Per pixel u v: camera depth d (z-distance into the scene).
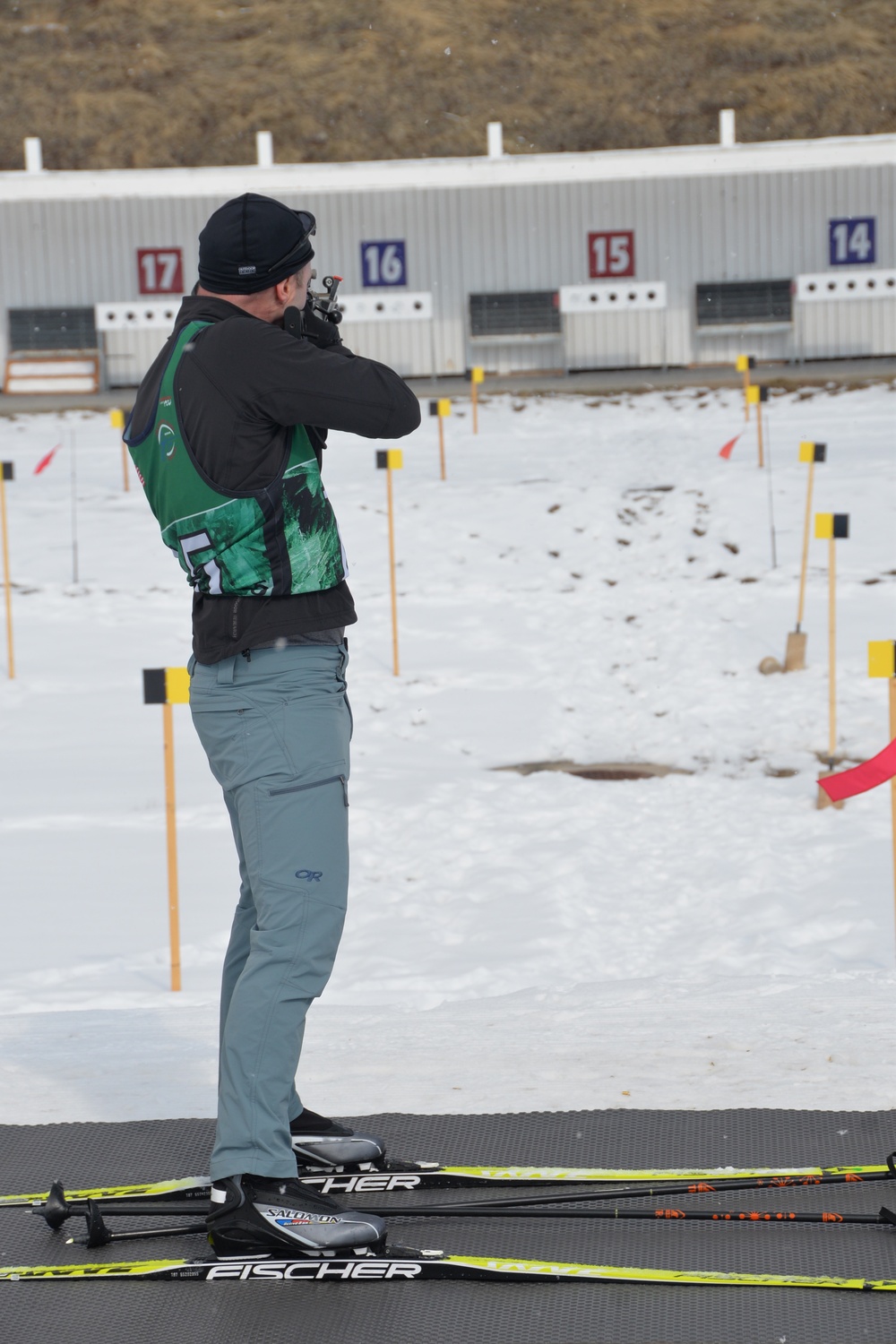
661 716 13.29
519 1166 3.29
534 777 11.70
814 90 38.94
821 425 25.27
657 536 19.23
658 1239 2.97
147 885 9.11
